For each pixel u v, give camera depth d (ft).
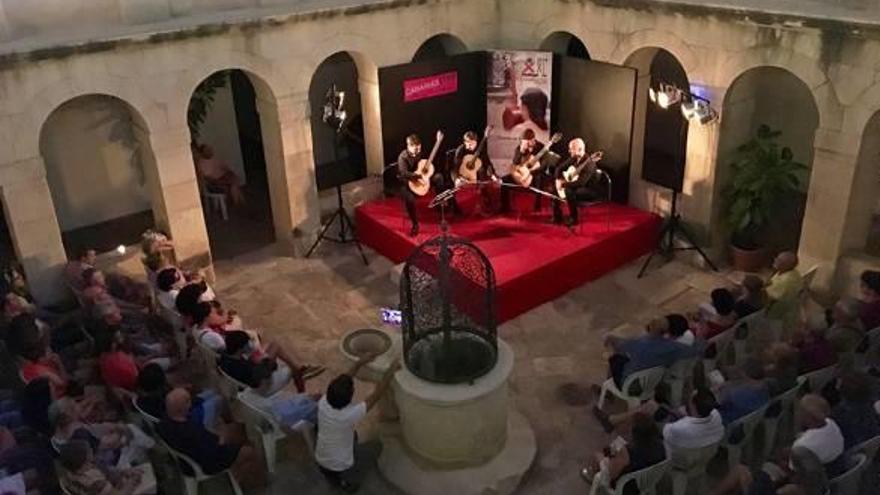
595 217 42.19
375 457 28.17
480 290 27.30
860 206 35.12
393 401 28.99
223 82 47.19
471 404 26.07
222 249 44.47
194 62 36.24
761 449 27.66
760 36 34.81
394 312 35.53
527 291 37.29
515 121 45.06
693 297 38.32
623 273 40.50
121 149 45.88
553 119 44.68
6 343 31.65
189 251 39.58
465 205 43.86
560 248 39.04
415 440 27.48
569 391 32.37
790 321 32.60
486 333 27.25
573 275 38.99
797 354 26.37
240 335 28.27
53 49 32.45
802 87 40.75
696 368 28.09
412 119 43.83
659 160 49.47
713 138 38.40
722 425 24.43
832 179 34.81
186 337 32.65
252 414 27.91
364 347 29.25
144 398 26.43
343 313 38.29
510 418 30.09
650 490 24.47
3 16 32.50
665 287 39.22
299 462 28.96
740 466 23.57
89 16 34.55
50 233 35.35
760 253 39.83
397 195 45.06
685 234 40.63
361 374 28.40
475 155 42.29
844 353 27.43
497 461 27.99
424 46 49.08
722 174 39.50
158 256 35.78
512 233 40.78
